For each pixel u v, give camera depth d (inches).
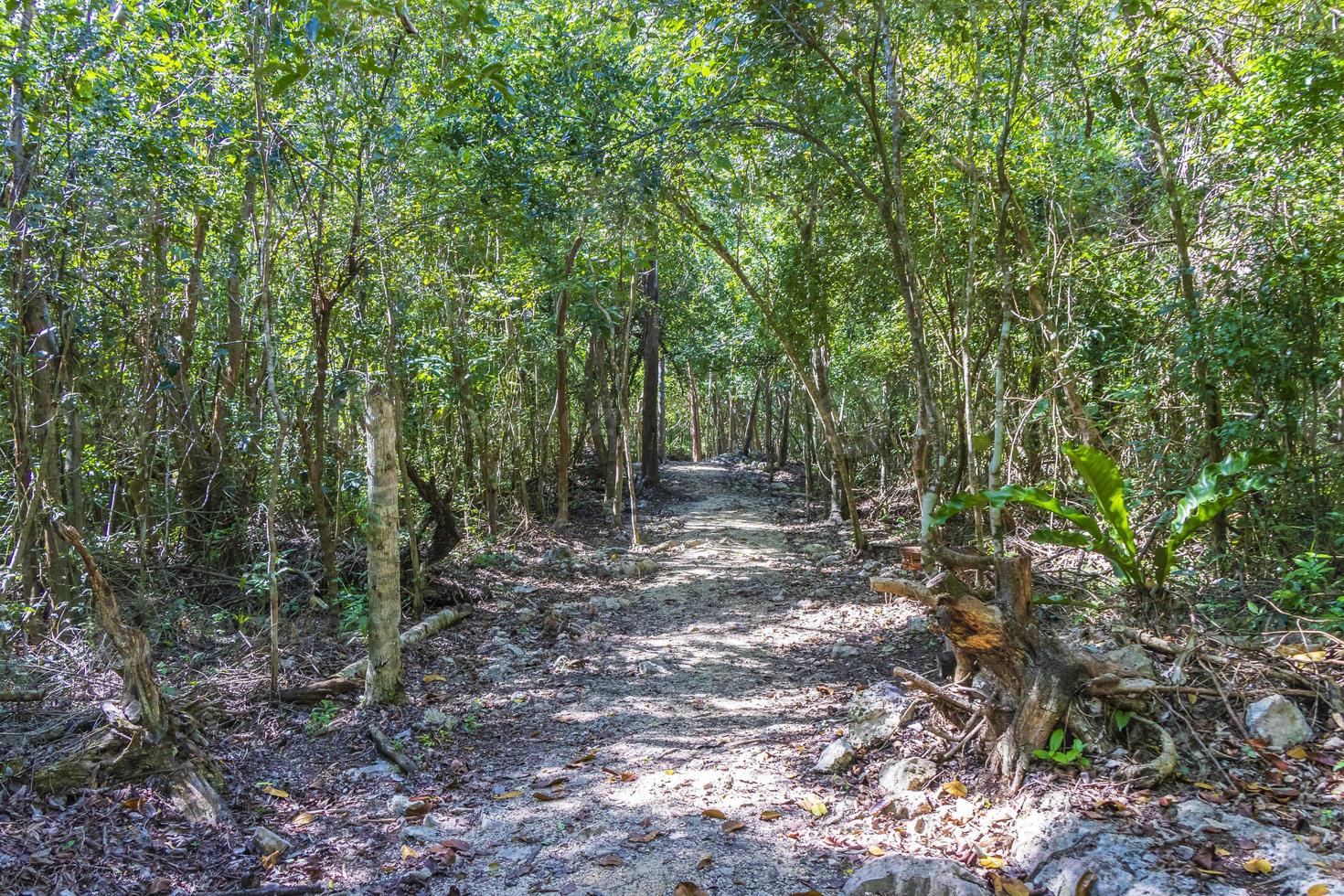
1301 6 224.5
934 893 117.6
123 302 275.3
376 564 224.2
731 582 399.2
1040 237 325.7
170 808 158.7
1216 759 137.5
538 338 505.0
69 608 245.9
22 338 237.8
